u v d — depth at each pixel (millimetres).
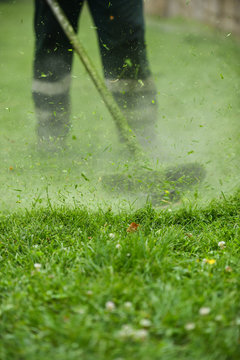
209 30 11734
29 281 4883
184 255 5621
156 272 4977
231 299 4359
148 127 7992
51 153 7816
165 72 9586
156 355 3676
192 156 7816
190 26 14688
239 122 8555
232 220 6633
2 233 6379
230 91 9344
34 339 3949
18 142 8016
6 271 5203
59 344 3877
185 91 9219
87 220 6629
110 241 5695
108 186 7316
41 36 7867
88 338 3846
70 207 7023
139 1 7836
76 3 8008
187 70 9734
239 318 4070
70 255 5523
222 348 3752
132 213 6902
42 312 4316
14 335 3994
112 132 7961
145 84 8008
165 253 5395
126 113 7977
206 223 6734
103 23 7887
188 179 7324
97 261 5234
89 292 4469
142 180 7270
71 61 8016
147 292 4504
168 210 6934
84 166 7578
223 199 7180
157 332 3947
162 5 18359
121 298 4426
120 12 7766
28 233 6246
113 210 7035
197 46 10602
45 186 7387
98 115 8219
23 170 7586
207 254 5605
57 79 7996
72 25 8188
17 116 8289
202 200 7207
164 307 4238
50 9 7766
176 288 4625
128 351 3740
